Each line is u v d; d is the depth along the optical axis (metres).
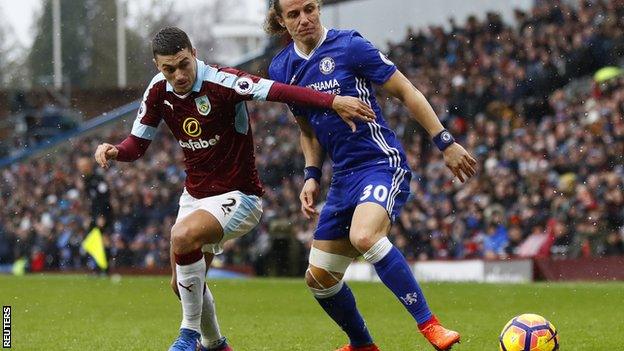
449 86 61.34
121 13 91.94
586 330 24.56
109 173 65.56
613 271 44.47
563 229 47.72
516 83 58.56
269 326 26.94
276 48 69.25
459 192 52.19
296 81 18.44
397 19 70.69
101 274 52.28
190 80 17.50
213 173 18.17
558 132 52.72
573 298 34.22
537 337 17.50
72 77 95.56
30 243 66.56
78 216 63.41
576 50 58.19
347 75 18.08
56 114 79.94
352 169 17.98
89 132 74.19
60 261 63.41
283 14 18.12
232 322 28.23
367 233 17.00
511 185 50.81
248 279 47.38
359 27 71.56
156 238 62.06
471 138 56.22
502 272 45.31
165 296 38.12
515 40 60.00
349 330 19.02
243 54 115.50
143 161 67.25
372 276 47.69
